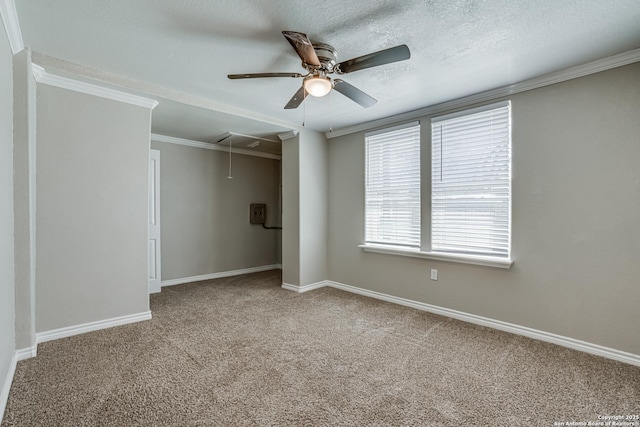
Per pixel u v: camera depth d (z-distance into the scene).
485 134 2.90
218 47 2.13
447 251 3.17
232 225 5.23
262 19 1.82
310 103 3.19
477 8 1.70
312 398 1.79
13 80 2.05
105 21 1.84
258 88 2.84
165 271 4.46
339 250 4.30
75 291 2.61
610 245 2.25
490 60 2.28
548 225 2.53
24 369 2.05
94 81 2.54
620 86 2.20
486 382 1.96
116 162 2.81
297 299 3.78
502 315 2.80
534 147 2.60
